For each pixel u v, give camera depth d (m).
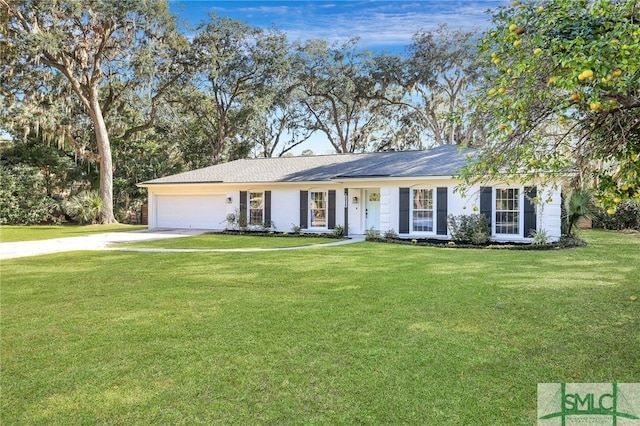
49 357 3.95
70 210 24.45
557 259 9.54
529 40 2.77
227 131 30.28
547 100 2.84
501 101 3.02
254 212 18.67
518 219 13.22
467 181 3.89
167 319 5.11
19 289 6.94
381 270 8.32
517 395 3.13
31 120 21.66
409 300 5.83
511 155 3.24
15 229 20.61
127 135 27.08
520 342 4.16
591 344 4.08
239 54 27.36
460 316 5.05
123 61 23.50
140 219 27.91
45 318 5.21
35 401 3.12
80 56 22.06
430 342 4.20
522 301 5.68
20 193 24.39
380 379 3.41
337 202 17.05
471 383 3.32
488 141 3.42
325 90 31.42
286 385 3.33
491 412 2.90
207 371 3.60
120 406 3.04
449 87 29.61
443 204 14.24
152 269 8.79
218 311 5.43
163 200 20.81
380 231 15.29
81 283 7.39
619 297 5.82
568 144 3.24
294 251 11.62
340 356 3.88
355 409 2.96
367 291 6.44
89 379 3.47
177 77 25.64
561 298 5.81
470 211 13.84
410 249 11.95
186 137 30.33
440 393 3.17
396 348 4.05
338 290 6.55
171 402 3.09
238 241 14.80
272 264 9.29
